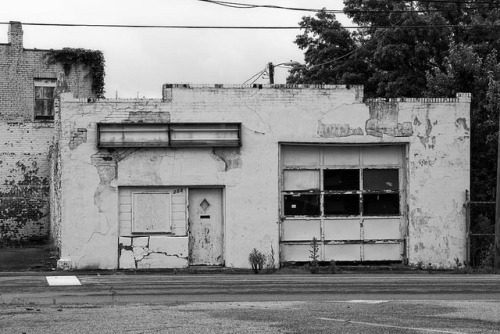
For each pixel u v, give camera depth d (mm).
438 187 25797
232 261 24734
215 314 12148
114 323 11156
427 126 25781
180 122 24531
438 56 36781
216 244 24953
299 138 25156
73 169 24156
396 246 25875
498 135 26000
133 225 24453
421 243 25672
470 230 26312
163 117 24484
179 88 24562
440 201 25781
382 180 25922
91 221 24188
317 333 10242
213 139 24688
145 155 24500
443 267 25656
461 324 11180
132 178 24375
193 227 24844
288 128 25125
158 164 24516
